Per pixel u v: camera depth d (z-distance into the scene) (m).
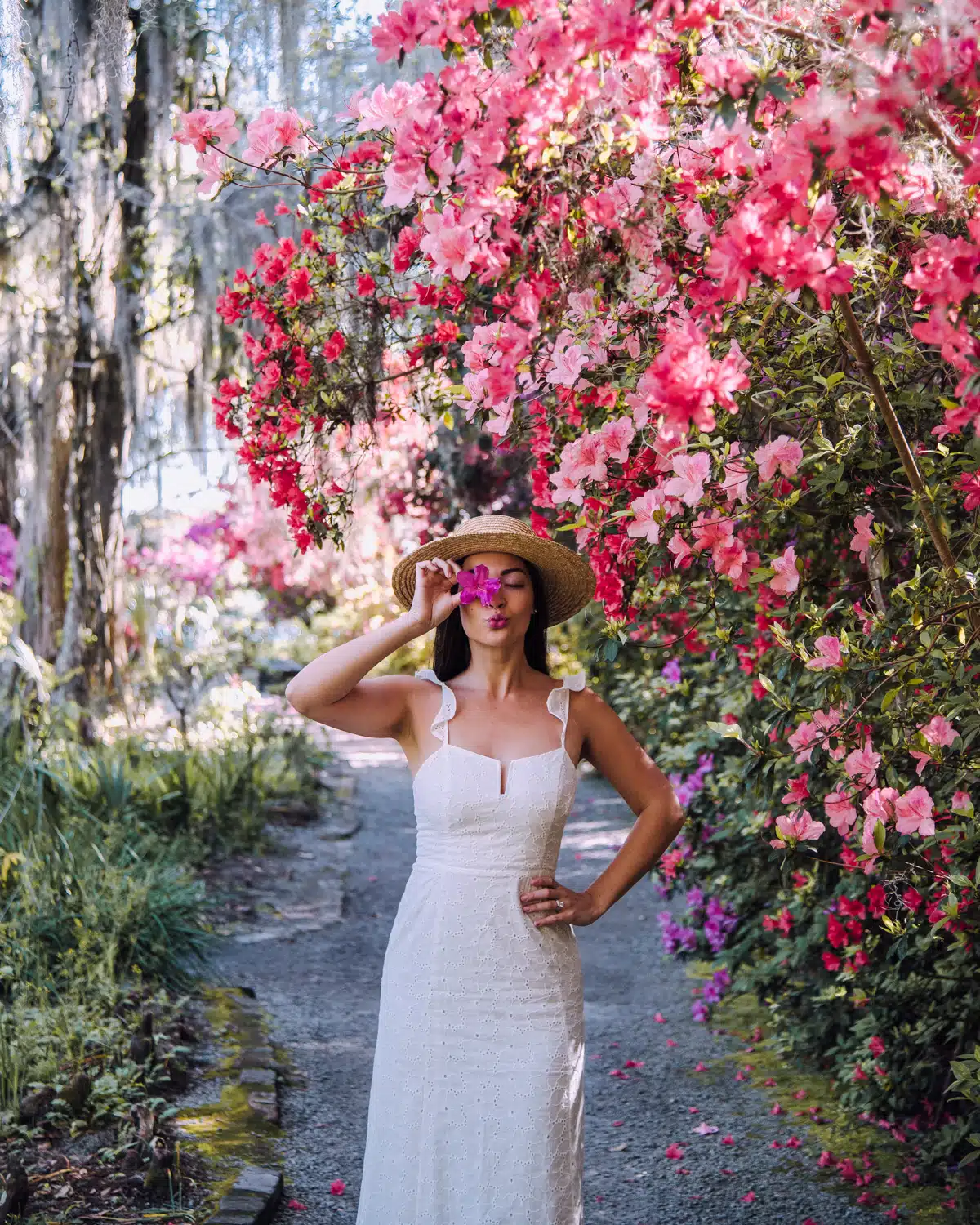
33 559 8.16
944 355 1.80
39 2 4.87
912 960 3.06
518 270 2.18
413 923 2.34
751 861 4.19
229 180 2.71
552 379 2.39
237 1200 2.97
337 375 3.11
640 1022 4.67
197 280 7.38
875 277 2.28
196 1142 3.32
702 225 2.21
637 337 2.42
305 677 2.39
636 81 2.07
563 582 2.63
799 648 2.30
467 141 2.05
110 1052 3.70
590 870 6.80
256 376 3.19
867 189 1.76
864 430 2.40
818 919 3.55
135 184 7.12
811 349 2.36
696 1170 3.40
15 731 6.17
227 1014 4.40
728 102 1.81
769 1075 4.07
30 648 8.12
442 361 3.08
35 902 4.43
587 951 5.62
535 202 2.14
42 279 7.73
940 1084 3.29
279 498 3.10
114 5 4.24
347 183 2.95
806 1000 3.88
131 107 6.73
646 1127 3.71
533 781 2.35
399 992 2.33
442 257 2.22
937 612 2.22
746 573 2.58
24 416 8.78
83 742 7.81
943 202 1.96
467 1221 2.24
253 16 4.99
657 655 4.99
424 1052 2.29
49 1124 3.32
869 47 1.72
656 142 2.21
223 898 6.00
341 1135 3.55
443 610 2.42
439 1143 2.26
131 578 10.07
